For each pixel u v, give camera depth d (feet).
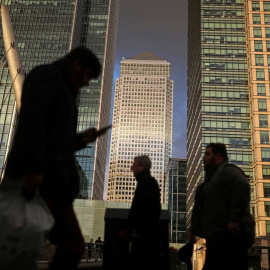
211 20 306.14
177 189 515.09
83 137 11.50
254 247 35.63
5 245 6.83
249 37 276.41
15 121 272.92
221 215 14.89
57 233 9.37
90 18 527.40
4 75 289.74
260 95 257.75
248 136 261.65
